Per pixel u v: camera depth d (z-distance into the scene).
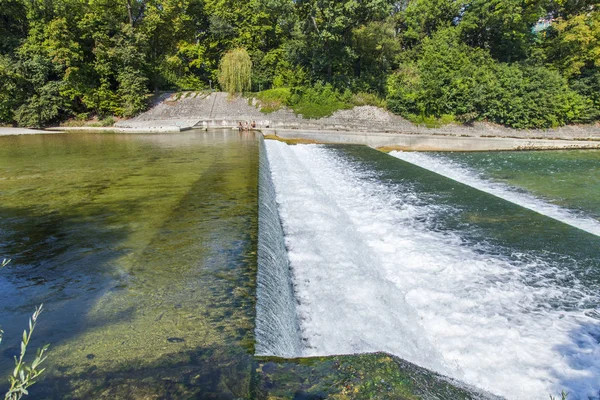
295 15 35.19
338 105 34.91
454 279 6.73
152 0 39.12
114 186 9.69
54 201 8.32
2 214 7.43
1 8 34.06
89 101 34.66
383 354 3.13
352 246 7.87
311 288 6.18
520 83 33.66
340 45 35.91
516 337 5.19
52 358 3.12
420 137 27.53
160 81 40.19
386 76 37.25
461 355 4.96
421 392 2.64
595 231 10.23
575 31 36.81
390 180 14.52
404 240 8.45
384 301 5.96
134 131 29.78
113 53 34.41
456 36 39.84
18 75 31.98
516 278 6.70
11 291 4.46
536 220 9.73
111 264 5.19
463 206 10.98
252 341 3.38
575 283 6.51
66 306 4.10
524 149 27.19
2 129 31.52
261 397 2.53
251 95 36.88
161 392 2.64
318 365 2.93
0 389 2.72
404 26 47.94
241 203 8.04
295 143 26.67
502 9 38.41
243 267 5.08
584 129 33.75
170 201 8.27
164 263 5.21
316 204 10.45
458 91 32.88
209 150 16.56
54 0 33.28
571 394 4.28
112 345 3.32
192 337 3.44
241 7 44.47
